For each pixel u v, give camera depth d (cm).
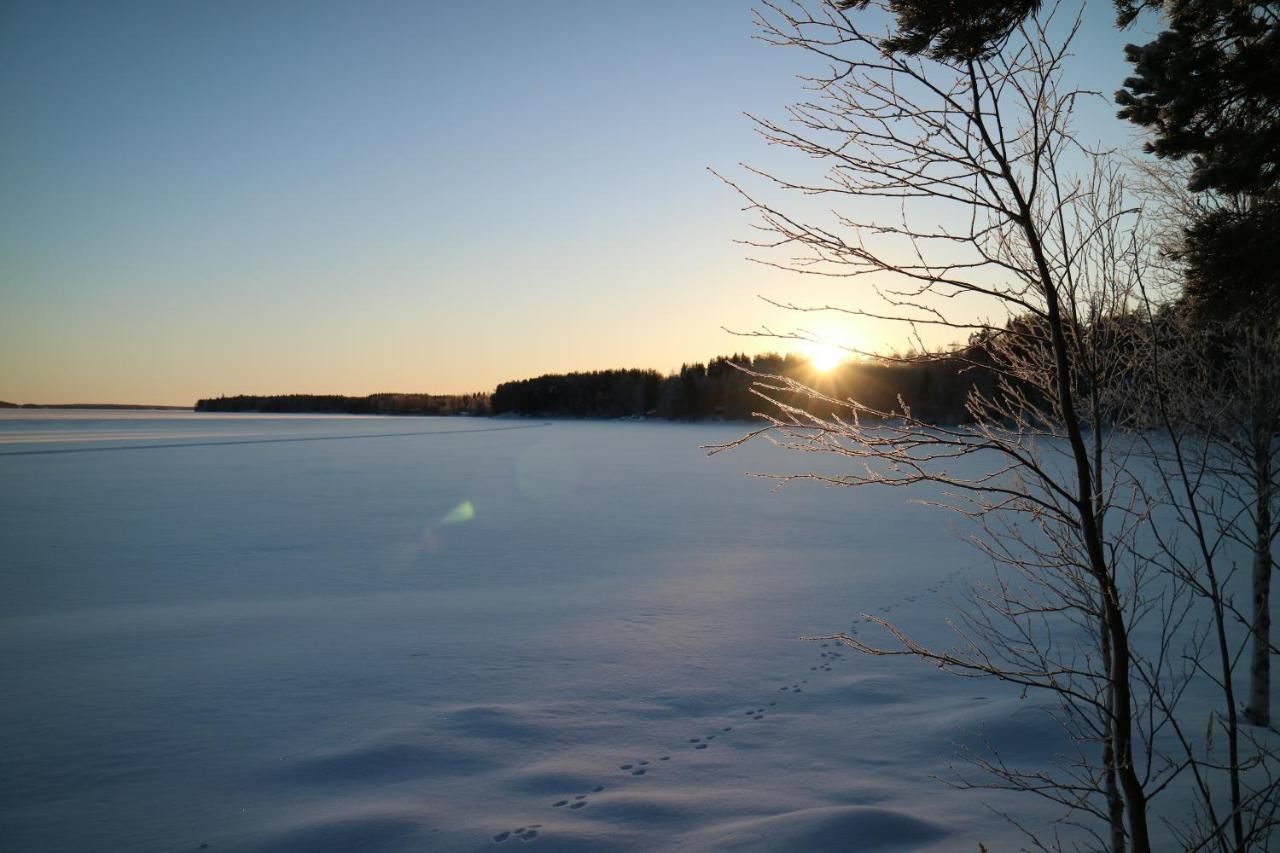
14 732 779
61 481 3725
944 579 1523
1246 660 936
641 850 537
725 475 4128
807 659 1022
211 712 830
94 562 1758
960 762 683
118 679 942
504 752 722
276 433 9725
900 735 757
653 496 3203
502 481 3822
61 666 995
